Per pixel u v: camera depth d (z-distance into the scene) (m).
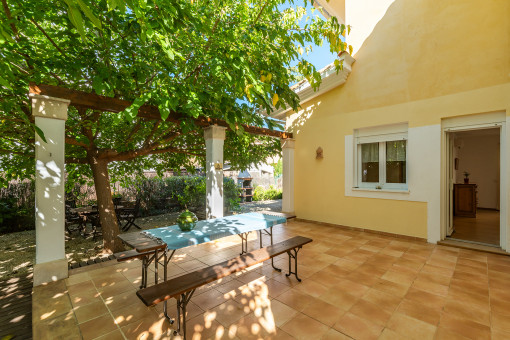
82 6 0.92
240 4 4.02
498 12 4.12
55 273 3.17
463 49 4.44
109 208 5.07
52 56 3.11
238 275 3.37
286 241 3.38
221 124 5.25
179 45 3.63
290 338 2.09
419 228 4.94
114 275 3.38
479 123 4.38
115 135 5.91
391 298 2.74
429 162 4.80
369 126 5.69
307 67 3.47
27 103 3.61
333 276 3.32
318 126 6.74
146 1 1.97
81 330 2.21
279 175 17.89
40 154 3.04
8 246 5.48
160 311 2.51
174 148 6.06
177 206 9.94
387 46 5.39
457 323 2.28
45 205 3.10
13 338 2.19
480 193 9.12
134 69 3.44
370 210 5.66
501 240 4.21
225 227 3.51
